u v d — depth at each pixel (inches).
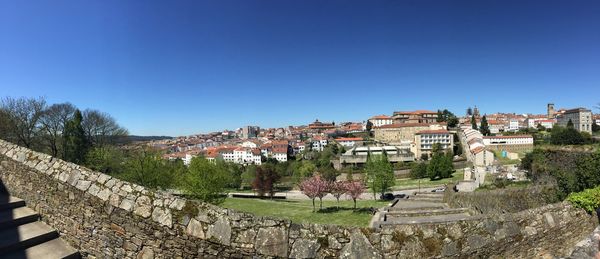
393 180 1665.8
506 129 5162.4
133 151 1502.2
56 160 259.4
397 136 4429.1
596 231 211.3
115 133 2030.0
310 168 2829.7
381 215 734.5
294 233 198.7
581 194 318.7
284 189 2514.8
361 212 1239.5
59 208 240.2
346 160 3412.9
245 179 2529.5
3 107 1462.8
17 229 235.1
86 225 224.8
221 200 1047.0
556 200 559.8
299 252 193.5
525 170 1353.3
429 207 841.5
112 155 1416.1
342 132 6028.5
